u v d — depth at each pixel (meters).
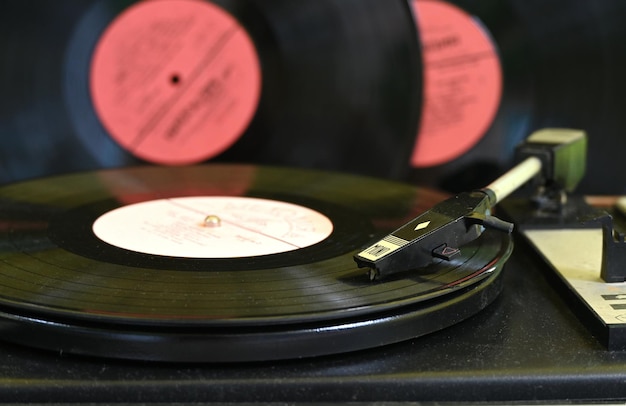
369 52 0.64
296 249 0.47
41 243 0.47
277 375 0.39
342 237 0.48
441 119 0.67
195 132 0.67
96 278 0.43
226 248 0.47
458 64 0.67
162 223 0.51
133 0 0.65
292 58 0.65
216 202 0.54
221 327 0.39
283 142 0.66
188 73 0.66
